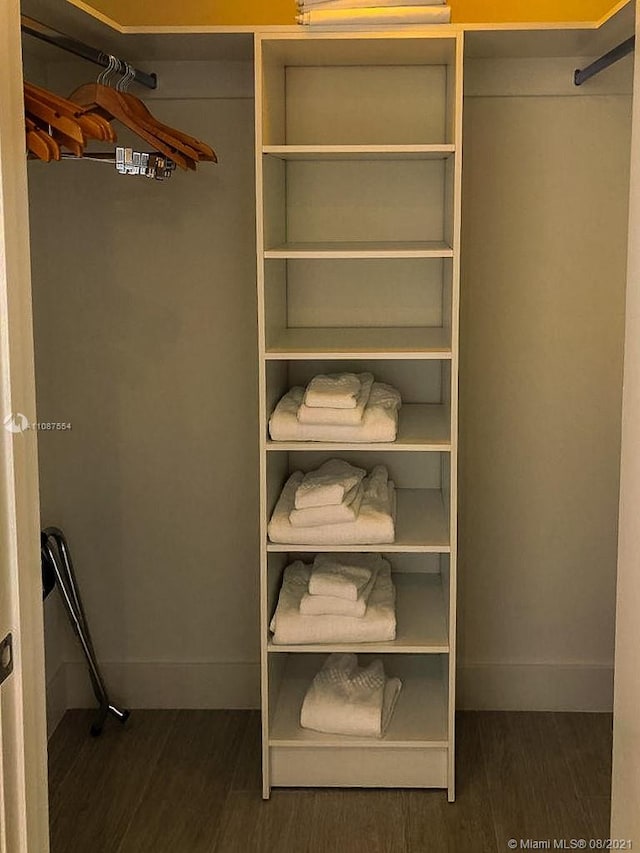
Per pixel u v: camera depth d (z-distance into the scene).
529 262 3.37
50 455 3.48
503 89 3.26
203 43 2.98
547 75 3.25
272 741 3.05
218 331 3.44
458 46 2.79
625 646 2.05
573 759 3.28
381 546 2.97
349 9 2.79
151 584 3.58
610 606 3.54
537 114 3.29
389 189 3.35
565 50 3.12
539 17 3.26
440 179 3.33
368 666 3.33
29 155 2.48
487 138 3.31
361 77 3.29
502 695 3.58
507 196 3.33
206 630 3.60
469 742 3.38
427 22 2.79
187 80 3.28
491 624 3.57
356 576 3.10
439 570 3.51
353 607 3.00
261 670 3.28
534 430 3.46
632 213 1.98
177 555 3.56
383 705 3.12
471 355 3.42
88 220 3.38
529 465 3.48
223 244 3.39
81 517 3.54
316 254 2.87
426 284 3.39
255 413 3.48
